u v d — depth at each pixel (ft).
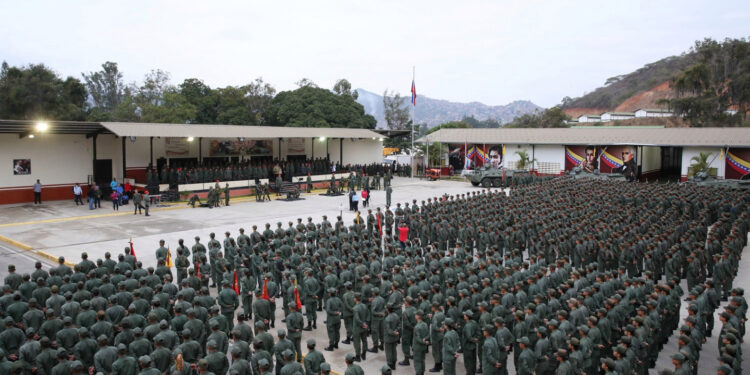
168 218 99.40
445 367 35.63
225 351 33.94
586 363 32.91
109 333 34.63
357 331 40.42
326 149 173.58
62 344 33.55
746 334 46.16
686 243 61.05
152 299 41.06
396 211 85.15
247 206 116.98
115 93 329.11
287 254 59.06
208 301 41.19
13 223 91.40
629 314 41.32
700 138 151.74
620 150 162.71
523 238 68.69
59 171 116.16
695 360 34.60
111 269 51.03
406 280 48.62
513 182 146.41
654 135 159.84
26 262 67.56
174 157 135.74
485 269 48.98
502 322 34.45
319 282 50.47
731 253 54.34
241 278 51.19
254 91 256.52
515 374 38.68
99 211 105.40
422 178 184.75
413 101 182.60
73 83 217.56
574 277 46.44
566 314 35.78
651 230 64.95
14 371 29.58
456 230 73.72
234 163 142.82
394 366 39.19
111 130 107.76
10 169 109.50
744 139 145.79
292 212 108.37
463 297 40.78
